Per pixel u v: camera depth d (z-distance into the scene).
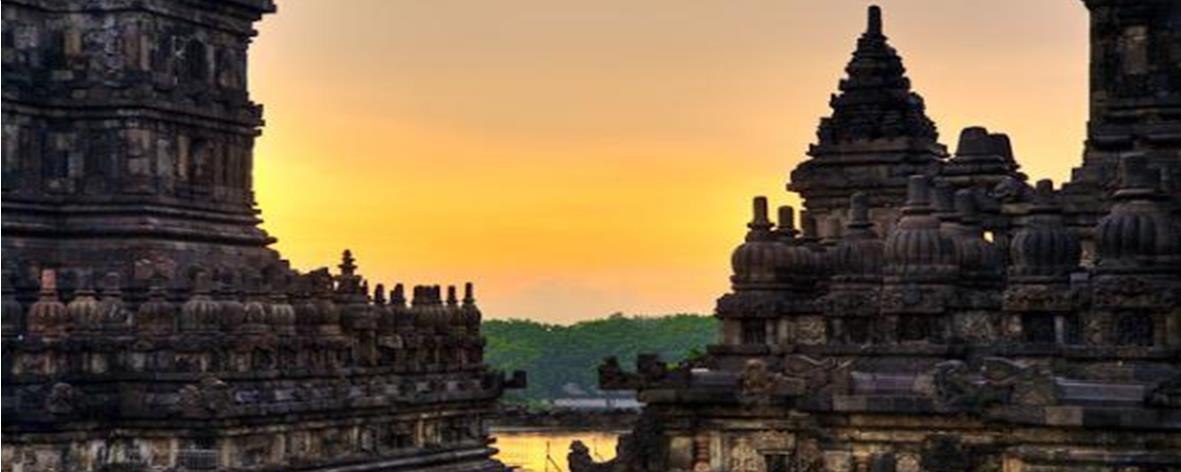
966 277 67.62
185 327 108.94
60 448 104.62
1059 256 63.38
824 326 68.44
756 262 70.19
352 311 121.06
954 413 61.25
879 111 91.00
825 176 90.56
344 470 116.12
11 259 112.25
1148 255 60.62
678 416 68.31
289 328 113.12
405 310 125.50
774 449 66.88
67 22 116.75
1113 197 63.47
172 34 117.69
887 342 66.44
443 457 126.12
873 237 69.50
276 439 111.19
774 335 69.50
